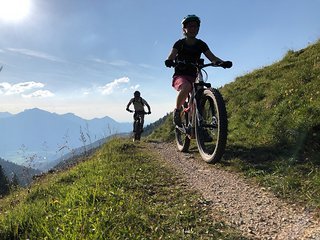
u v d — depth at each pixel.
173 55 2.90
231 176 2.29
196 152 3.30
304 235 1.35
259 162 2.46
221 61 2.74
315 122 2.76
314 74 3.93
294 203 1.69
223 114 2.47
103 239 1.36
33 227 1.54
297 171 2.09
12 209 2.11
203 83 2.74
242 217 1.63
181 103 3.02
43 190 2.55
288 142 2.68
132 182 2.24
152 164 2.85
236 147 2.95
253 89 4.62
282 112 3.33
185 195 1.99
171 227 1.54
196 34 2.89
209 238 1.42
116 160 3.13
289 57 5.84
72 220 1.54
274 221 1.54
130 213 1.62
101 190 1.99
